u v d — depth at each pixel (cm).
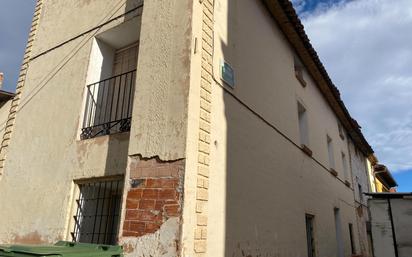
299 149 747
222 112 442
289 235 598
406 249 509
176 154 341
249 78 555
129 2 527
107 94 552
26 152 564
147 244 324
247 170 490
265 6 693
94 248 318
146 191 346
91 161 462
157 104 374
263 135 572
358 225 1291
